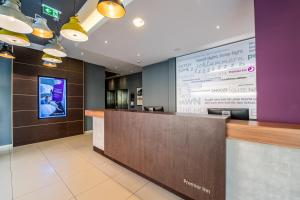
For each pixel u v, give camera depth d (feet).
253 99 11.96
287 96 5.23
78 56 18.61
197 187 5.98
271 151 4.48
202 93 14.75
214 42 12.51
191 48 13.88
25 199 6.51
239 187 5.09
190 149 6.17
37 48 15.80
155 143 7.47
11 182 7.88
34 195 6.79
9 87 14.39
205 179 5.76
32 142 15.53
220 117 5.52
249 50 11.98
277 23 5.41
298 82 5.04
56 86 17.71
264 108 5.68
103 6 5.65
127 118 9.06
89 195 6.77
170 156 6.85
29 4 9.10
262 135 4.55
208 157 5.68
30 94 15.55
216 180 5.49
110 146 10.47
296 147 4.05
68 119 18.88
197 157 5.98
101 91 23.49
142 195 6.75
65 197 6.64
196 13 8.14
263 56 5.70
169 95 17.30
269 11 5.58
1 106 13.87
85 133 20.83
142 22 9.07
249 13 8.14
